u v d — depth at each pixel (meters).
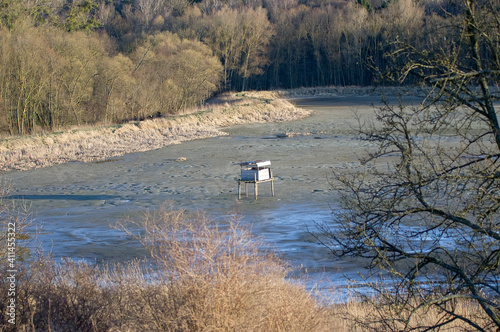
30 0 120.69
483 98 11.09
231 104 141.38
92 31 156.12
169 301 11.48
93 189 47.12
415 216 29.88
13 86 93.06
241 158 61.81
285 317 12.02
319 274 21.80
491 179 10.96
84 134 85.88
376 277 20.81
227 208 36.28
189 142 80.94
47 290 13.48
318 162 55.19
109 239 29.66
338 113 119.25
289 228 30.39
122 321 12.36
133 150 73.25
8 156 67.94
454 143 43.94
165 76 129.25
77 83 102.19
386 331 12.34
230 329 11.09
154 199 41.09
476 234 11.08
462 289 11.52
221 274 11.42
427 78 11.12
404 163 11.51
